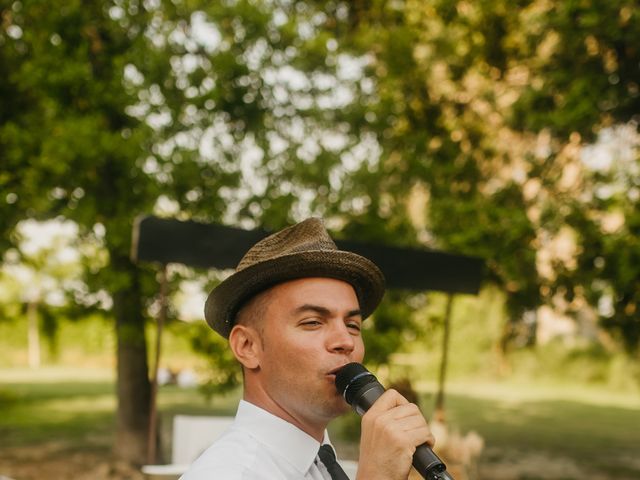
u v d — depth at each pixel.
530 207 10.10
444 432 6.07
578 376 28.27
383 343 9.67
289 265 1.42
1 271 12.09
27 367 30.80
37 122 10.51
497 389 25.61
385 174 10.66
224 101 10.27
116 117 10.42
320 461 1.47
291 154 10.48
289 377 1.40
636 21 8.45
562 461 13.12
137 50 10.02
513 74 10.88
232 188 10.33
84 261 10.49
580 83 8.87
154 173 9.84
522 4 10.15
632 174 9.17
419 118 11.30
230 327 1.56
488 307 26.31
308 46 10.18
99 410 17.86
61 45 9.79
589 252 9.12
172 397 19.83
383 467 1.25
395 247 7.56
